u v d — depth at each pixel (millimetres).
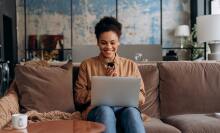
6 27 6820
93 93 2004
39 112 2312
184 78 2594
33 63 2707
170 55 5852
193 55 7289
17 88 2475
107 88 1987
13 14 7082
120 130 2016
